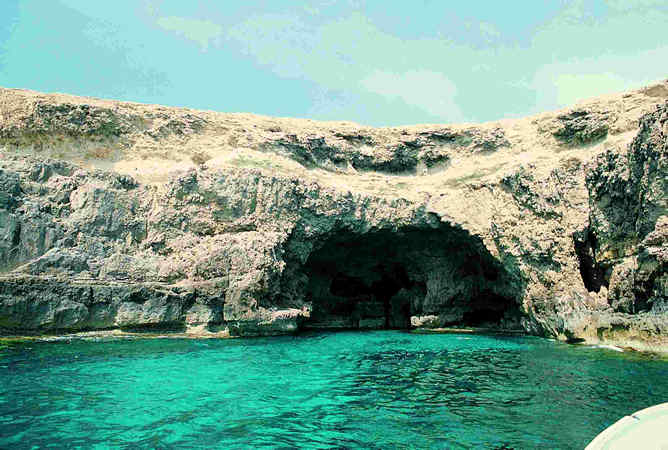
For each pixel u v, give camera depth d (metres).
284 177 30.41
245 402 13.78
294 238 30.72
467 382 16.59
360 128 38.62
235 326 26.11
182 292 25.48
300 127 37.38
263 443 10.74
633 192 24.34
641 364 19.27
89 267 24.52
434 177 36.66
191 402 13.60
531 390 15.41
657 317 21.20
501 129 36.94
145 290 24.59
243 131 33.94
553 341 26.58
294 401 14.06
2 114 27.86
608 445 5.70
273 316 26.95
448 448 10.53
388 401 14.18
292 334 29.25
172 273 26.12
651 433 5.80
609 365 19.14
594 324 24.72
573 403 13.82
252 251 27.12
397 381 16.72
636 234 23.91
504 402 14.02
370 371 18.34
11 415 11.98
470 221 32.69
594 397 14.42
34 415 12.02
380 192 34.94
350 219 32.62
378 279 39.38
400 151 37.50
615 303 23.91
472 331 33.66
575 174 29.50
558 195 29.19
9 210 23.44
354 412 13.08
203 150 31.92
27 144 27.69
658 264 20.91
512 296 31.56
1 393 13.77
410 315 37.97
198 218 28.03
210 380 16.16
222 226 28.33
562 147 33.34
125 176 27.72
